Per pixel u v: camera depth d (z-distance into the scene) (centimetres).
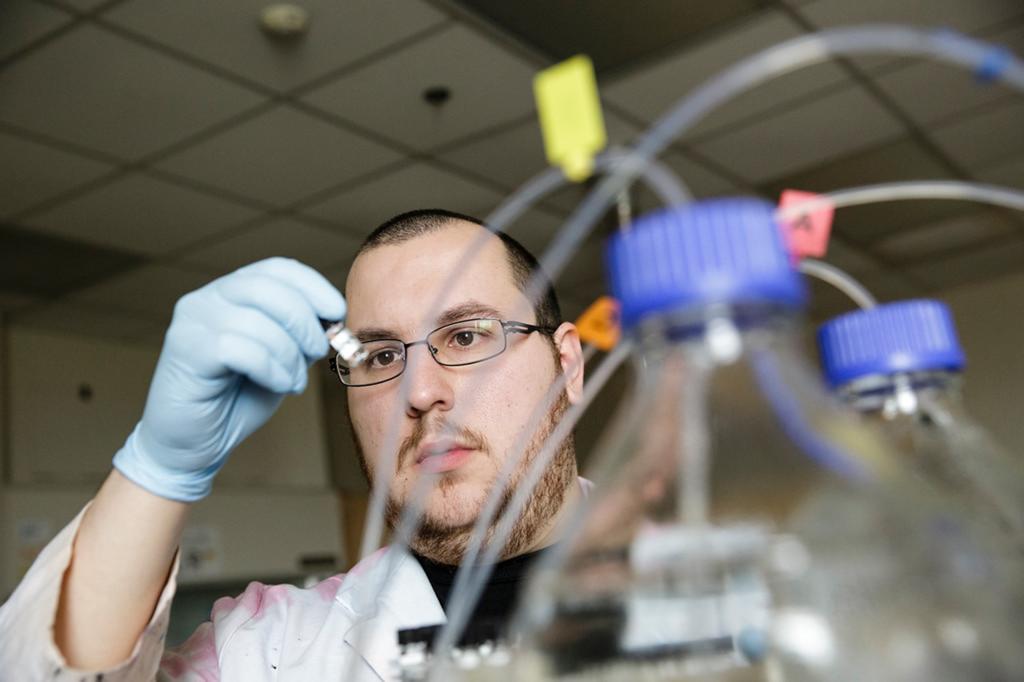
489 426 92
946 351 56
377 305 95
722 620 41
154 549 77
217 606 110
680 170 344
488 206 351
